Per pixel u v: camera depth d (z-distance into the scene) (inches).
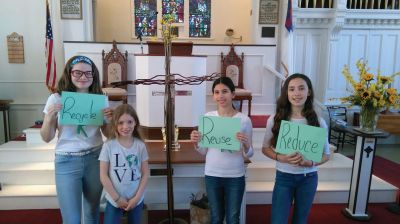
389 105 104.1
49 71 174.6
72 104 64.9
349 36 214.8
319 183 127.4
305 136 68.6
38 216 108.3
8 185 120.0
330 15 206.4
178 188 109.5
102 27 262.1
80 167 65.9
